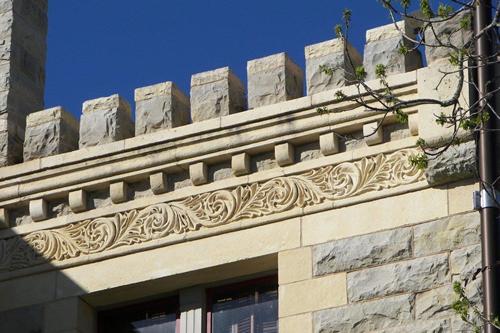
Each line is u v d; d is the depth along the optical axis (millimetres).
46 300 24109
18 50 26438
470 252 21953
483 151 18953
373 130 23047
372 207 22812
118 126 24734
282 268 22859
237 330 23281
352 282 22391
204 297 23609
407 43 23531
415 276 22078
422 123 22703
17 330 24047
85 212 24438
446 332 21516
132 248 23891
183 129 24078
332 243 22766
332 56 23844
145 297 23969
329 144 23281
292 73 24219
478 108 19391
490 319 17781
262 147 23625
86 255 24141
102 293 23906
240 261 23203
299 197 23250
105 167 24375
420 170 22547
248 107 24094
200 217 23688
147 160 24156
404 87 23031
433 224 22344
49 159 24734
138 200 24203
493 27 19219
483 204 18641
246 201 23531
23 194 24719
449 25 23047
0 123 25500
